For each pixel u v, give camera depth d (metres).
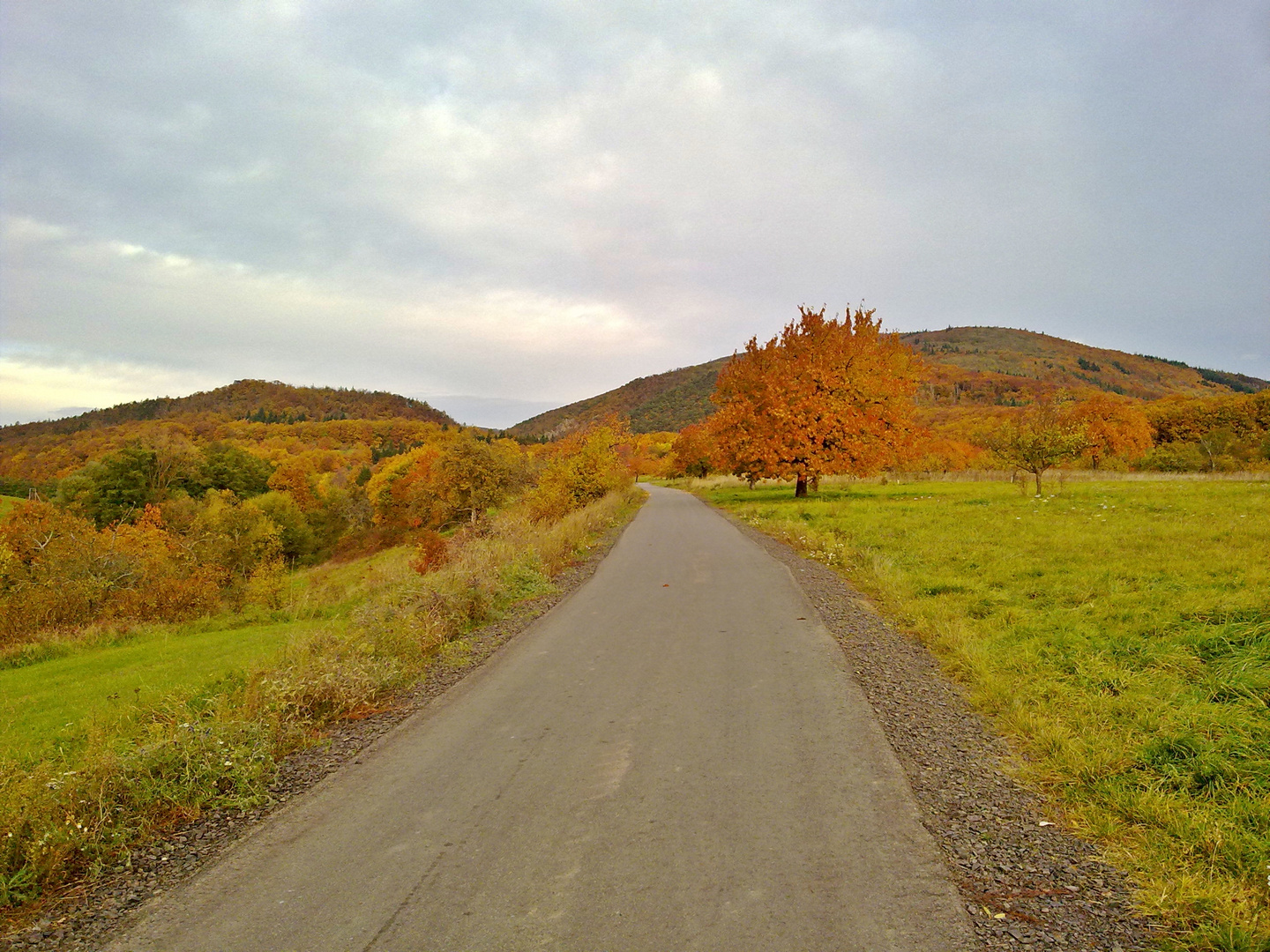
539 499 26.11
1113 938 2.66
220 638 14.69
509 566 12.05
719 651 7.04
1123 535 12.71
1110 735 4.50
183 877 3.47
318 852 3.58
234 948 2.82
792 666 6.46
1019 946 2.61
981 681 5.74
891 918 2.79
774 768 4.29
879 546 14.15
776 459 29.64
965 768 4.26
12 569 26.11
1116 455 46.41
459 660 7.35
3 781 4.15
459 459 51.91
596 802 3.94
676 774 4.26
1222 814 3.50
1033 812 3.71
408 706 6.00
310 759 4.94
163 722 6.06
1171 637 6.33
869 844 3.38
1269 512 15.12
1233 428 57.28
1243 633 6.10
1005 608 8.05
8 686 11.12
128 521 48.88
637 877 3.15
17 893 3.38
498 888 3.13
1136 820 3.56
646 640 7.66
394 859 3.45
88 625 20.89
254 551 35.84
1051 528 14.73
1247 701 4.80
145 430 98.88
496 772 4.44
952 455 53.09
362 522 76.00
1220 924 2.72
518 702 5.82
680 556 14.58
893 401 30.09
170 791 4.23
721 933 2.72
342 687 5.96
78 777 4.18
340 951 2.74
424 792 4.22
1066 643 6.50
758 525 21.08
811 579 11.30
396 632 7.49
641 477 102.88
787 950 2.59
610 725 5.15
